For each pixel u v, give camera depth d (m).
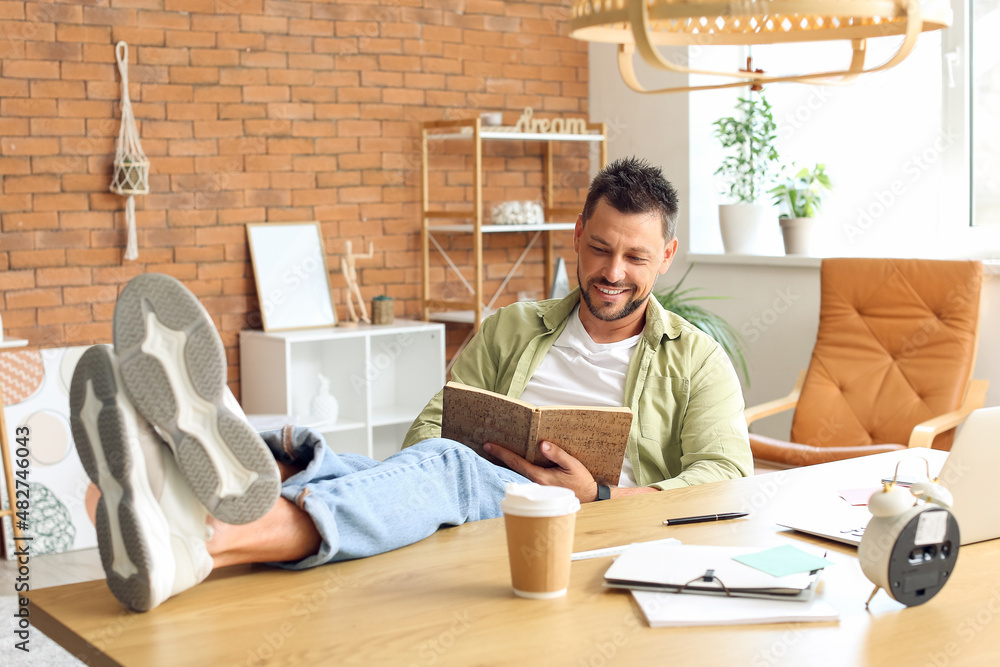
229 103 4.07
